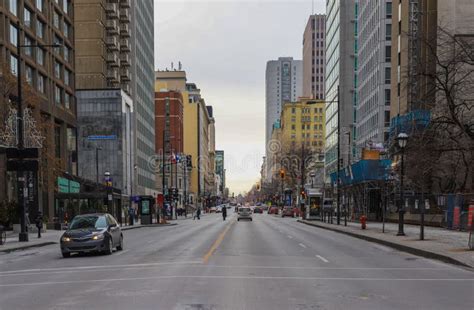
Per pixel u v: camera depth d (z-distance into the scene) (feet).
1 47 152.05
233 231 121.70
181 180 499.51
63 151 208.74
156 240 92.79
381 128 257.96
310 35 591.37
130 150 328.08
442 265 52.47
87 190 215.92
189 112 618.03
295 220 225.97
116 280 40.78
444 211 120.26
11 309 30.01
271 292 34.83
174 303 30.68
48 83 192.24
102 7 306.96
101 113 301.02
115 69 325.62
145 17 403.75
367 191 175.42
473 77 128.67
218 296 33.12
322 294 34.30
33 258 64.39
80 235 63.05
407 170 121.19
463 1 169.07
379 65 261.24
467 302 31.86
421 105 118.62
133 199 276.00
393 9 220.84
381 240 82.33
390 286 38.11
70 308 29.84
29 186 127.65
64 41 216.13
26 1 172.96
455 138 109.09
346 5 350.43
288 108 499.92
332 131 364.17
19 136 94.17
